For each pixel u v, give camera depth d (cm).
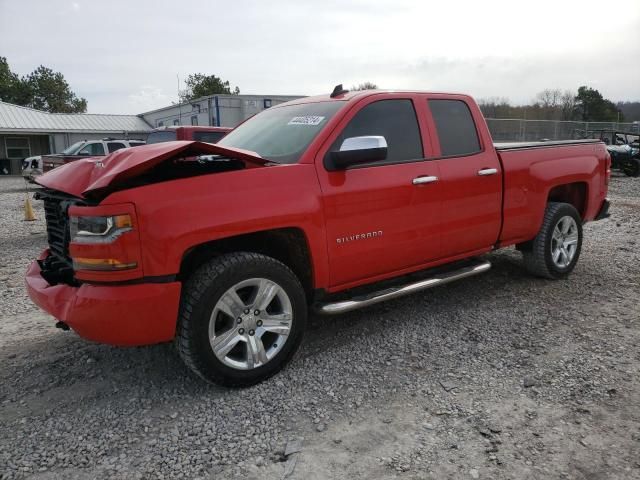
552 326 438
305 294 389
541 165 522
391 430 294
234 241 359
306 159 365
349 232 380
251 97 2423
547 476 252
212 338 324
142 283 302
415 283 429
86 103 7288
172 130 1331
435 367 369
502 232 495
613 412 306
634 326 434
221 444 284
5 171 3347
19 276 655
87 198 306
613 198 1341
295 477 256
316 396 333
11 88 6512
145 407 323
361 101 404
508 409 312
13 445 286
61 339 436
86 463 270
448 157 447
